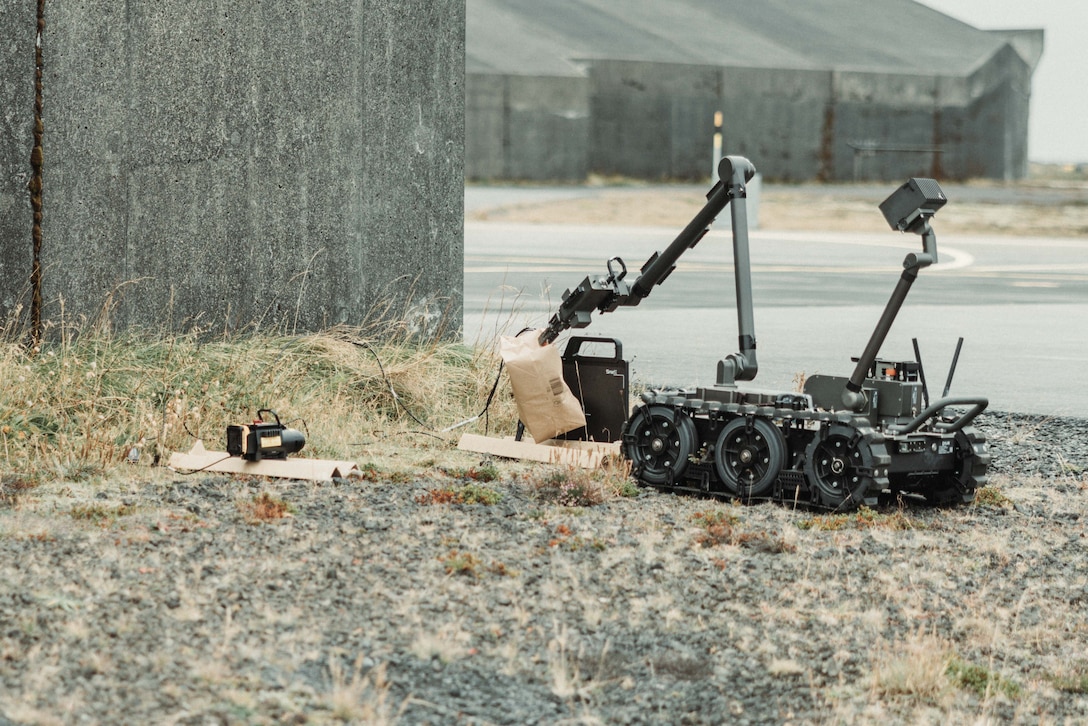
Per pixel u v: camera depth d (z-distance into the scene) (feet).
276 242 34.96
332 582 17.56
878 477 22.49
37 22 31.50
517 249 108.17
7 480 23.02
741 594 18.33
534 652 15.52
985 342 52.80
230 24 33.83
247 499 22.34
